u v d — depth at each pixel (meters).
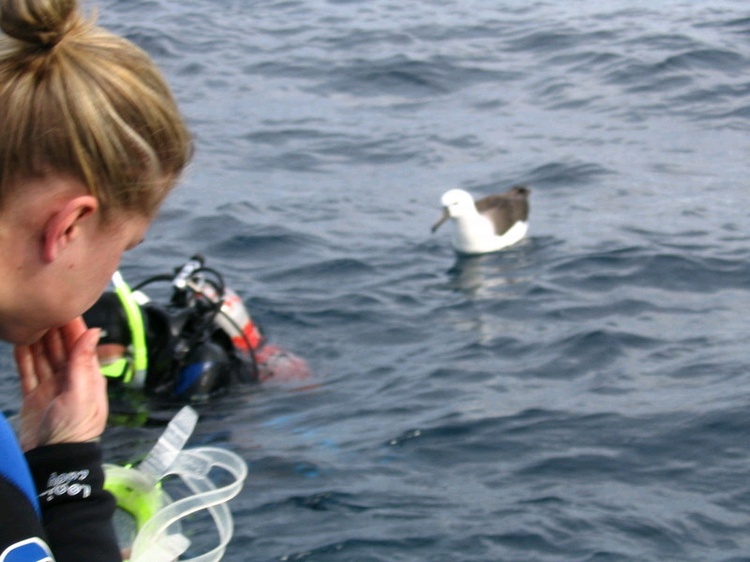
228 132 12.12
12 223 1.33
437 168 11.05
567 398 5.85
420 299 7.74
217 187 10.26
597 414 5.58
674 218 9.23
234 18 16.97
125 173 1.35
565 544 4.36
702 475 4.92
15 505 1.25
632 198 9.89
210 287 6.51
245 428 5.68
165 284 7.96
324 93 13.59
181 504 1.71
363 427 5.62
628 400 5.77
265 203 9.87
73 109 1.31
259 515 4.65
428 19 16.67
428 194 10.30
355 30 16.19
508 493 4.82
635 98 12.89
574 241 8.81
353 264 8.44
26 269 1.36
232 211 9.49
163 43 15.55
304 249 8.73
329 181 10.64
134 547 1.67
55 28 1.34
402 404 5.91
